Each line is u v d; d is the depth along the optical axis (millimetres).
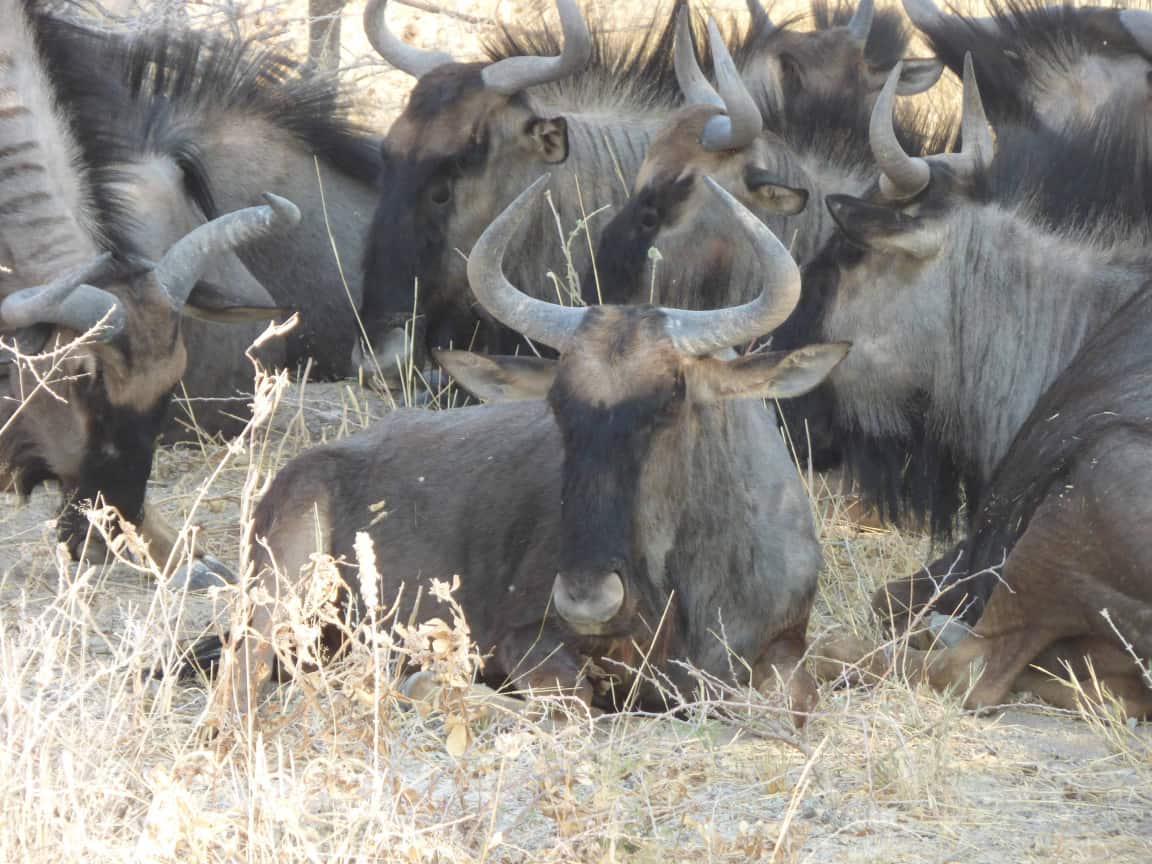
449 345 34312
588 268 34156
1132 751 19328
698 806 17078
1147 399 21719
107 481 25797
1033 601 21219
